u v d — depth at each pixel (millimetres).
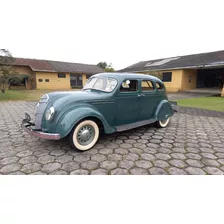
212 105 9148
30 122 3271
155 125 4777
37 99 11297
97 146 3363
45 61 24641
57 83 23406
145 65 25672
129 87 3750
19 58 22875
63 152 3055
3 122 5152
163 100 4660
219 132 4449
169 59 24359
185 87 18797
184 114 6859
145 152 3137
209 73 21125
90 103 3119
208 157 2990
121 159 2850
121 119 3682
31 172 2438
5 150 3117
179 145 3512
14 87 20547
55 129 2834
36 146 3303
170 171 2529
